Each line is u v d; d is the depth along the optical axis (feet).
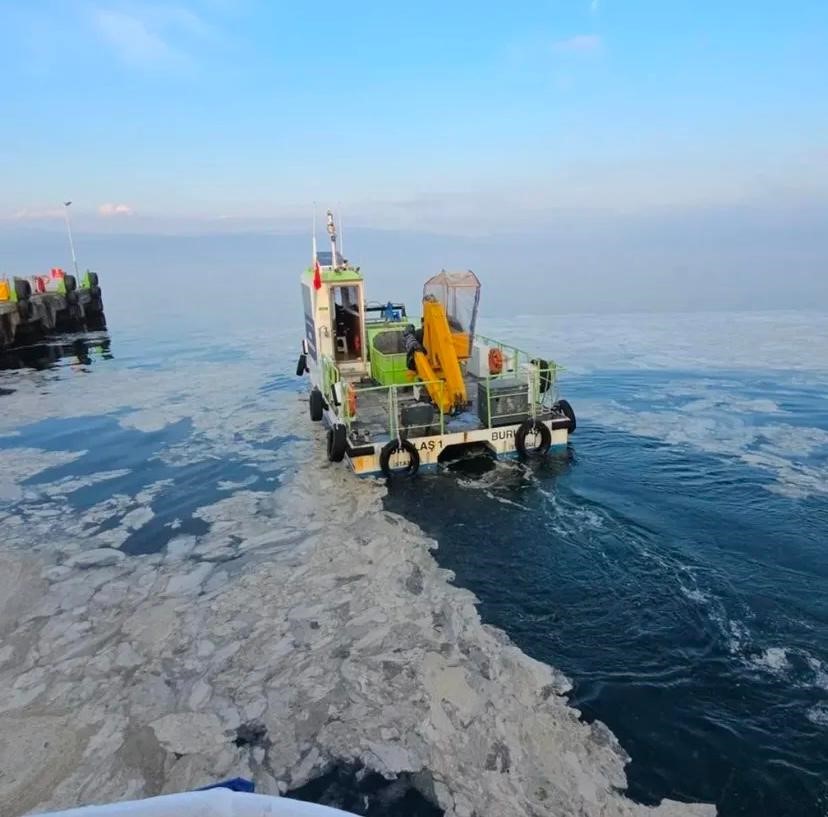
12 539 28.94
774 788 14.44
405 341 38.32
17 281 90.22
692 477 32.19
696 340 74.79
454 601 22.39
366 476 33.50
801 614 20.85
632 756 15.42
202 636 21.13
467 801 14.32
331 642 20.42
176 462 38.27
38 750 16.51
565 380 54.75
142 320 116.78
